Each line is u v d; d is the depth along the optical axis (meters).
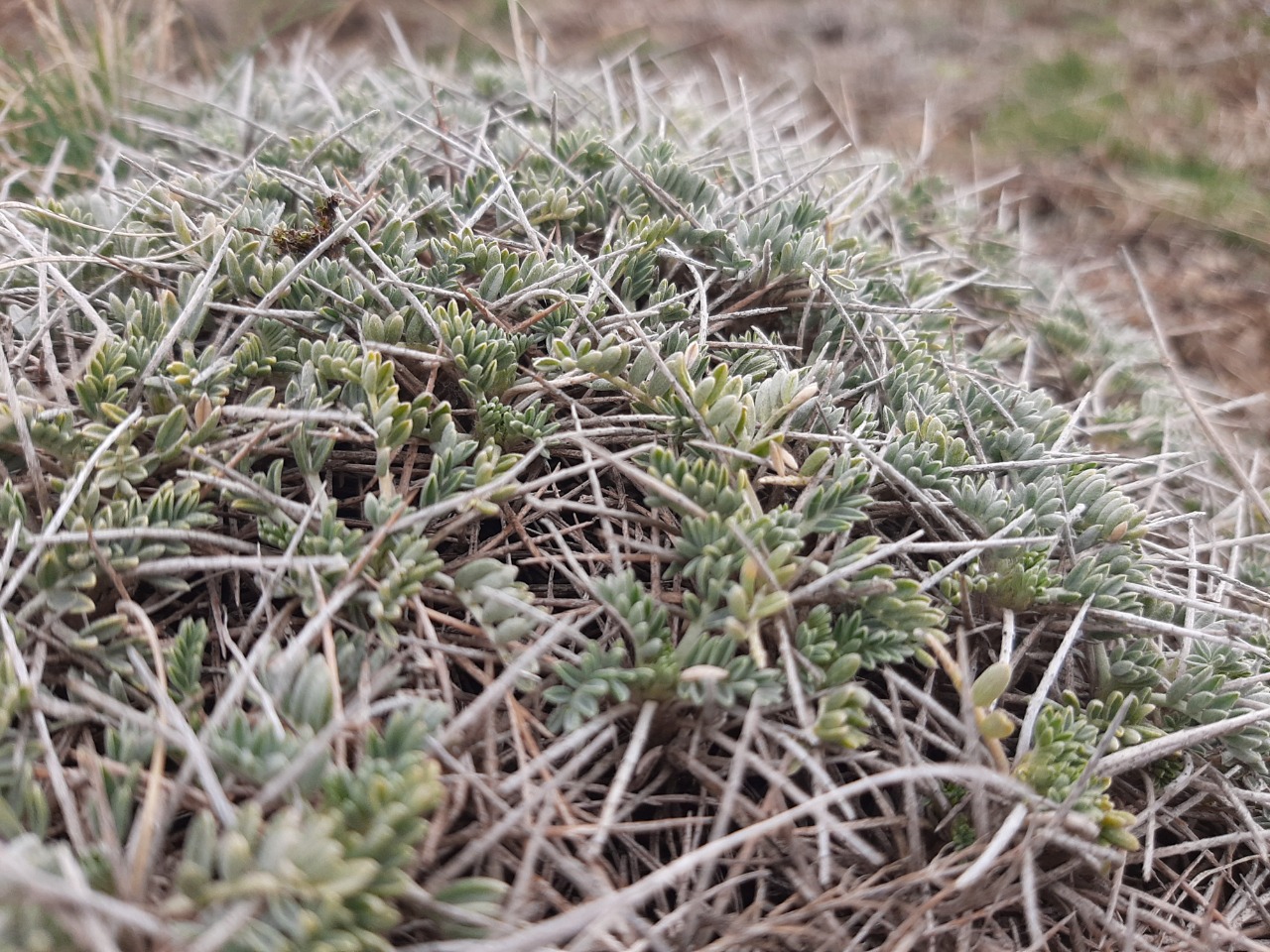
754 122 0.35
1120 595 0.16
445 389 0.18
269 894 0.10
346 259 0.17
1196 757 0.16
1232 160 0.48
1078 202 0.44
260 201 0.21
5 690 0.12
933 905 0.13
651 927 0.12
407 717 0.12
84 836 0.12
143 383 0.16
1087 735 0.15
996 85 0.54
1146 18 0.61
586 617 0.15
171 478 0.16
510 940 0.10
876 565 0.15
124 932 0.10
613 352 0.17
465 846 0.13
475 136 0.27
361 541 0.15
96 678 0.14
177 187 0.21
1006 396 0.20
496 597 0.14
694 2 0.60
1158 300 0.38
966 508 0.17
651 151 0.23
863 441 0.17
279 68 0.33
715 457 0.16
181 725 0.12
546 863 0.13
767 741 0.14
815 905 0.13
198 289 0.17
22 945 0.10
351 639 0.14
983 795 0.14
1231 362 0.35
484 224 0.22
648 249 0.20
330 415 0.15
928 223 0.32
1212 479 0.25
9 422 0.15
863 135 0.48
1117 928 0.14
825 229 0.24
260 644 0.13
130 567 0.14
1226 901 0.16
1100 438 0.26
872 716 0.15
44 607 0.14
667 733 0.14
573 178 0.23
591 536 0.17
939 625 0.15
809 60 0.55
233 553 0.15
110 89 0.31
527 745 0.14
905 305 0.24
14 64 0.31
